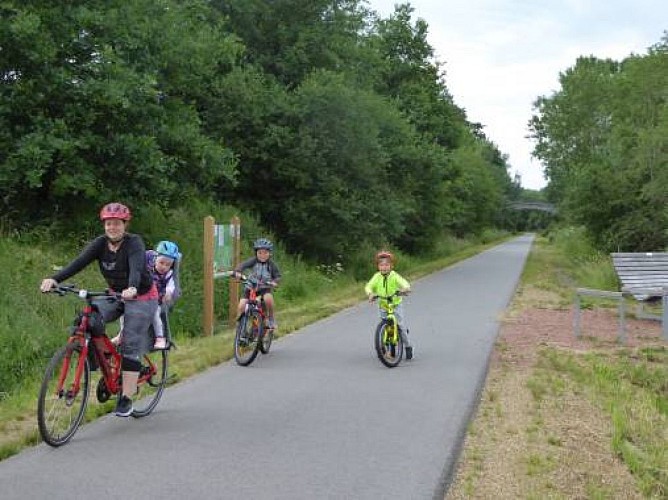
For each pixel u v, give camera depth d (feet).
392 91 129.49
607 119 181.06
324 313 48.26
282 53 78.02
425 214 124.06
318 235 75.20
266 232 71.46
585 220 102.78
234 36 56.70
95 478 16.28
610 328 43.27
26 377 27.81
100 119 44.80
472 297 60.13
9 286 34.12
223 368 29.96
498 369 30.30
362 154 74.84
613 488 16.70
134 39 45.03
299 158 69.92
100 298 20.31
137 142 43.68
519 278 82.43
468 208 207.72
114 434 19.93
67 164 41.96
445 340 37.73
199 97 68.95
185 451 18.45
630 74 115.14
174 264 23.39
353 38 84.69
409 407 23.47
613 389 26.94
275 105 70.33
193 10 55.21
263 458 17.98
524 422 22.00
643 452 19.71
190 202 59.26
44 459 17.61
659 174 88.48
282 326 41.42
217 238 40.98
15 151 40.47
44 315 33.71
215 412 22.59
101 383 20.72
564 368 30.48
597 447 19.84
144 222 51.34
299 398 24.62
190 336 40.09
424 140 110.93
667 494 16.56
